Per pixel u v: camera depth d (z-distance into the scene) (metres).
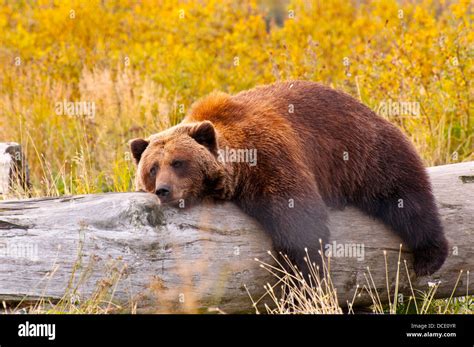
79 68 16.47
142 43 18.42
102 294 7.35
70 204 7.60
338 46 17.94
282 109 8.87
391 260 8.81
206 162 8.09
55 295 7.35
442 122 13.30
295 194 8.16
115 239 7.41
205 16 18.86
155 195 7.82
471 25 14.59
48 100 15.02
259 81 16.11
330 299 7.98
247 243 8.03
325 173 8.89
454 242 8.94
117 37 18.50
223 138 8.36
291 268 8.20
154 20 18.95
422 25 17.17
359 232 8.85
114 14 19.19
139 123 14.24
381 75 14.15
